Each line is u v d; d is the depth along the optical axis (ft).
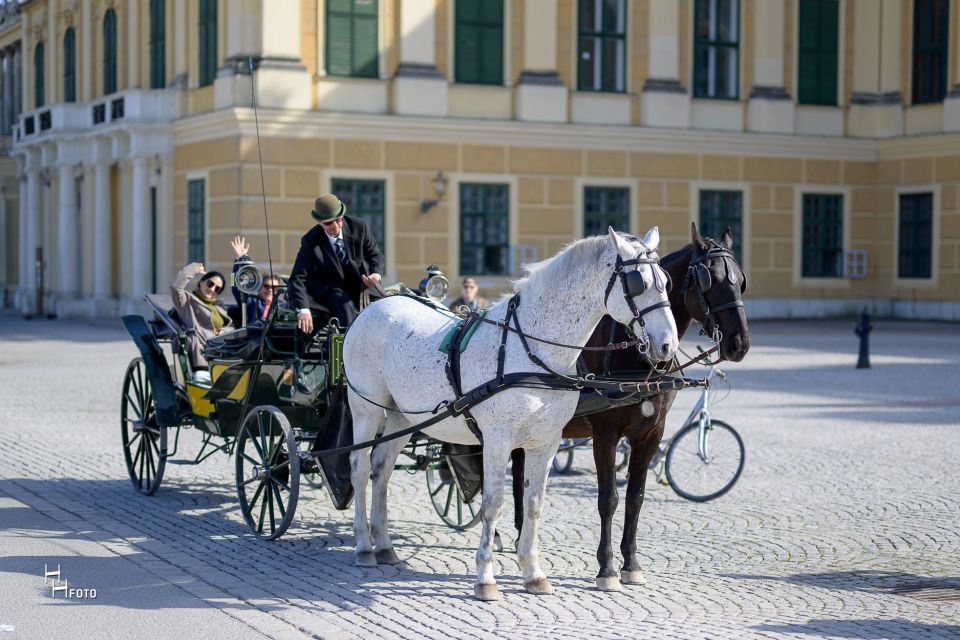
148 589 29.04
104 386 72.74
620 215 123.13
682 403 65.16
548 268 28.55
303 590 29.17
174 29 122.52
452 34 115.55
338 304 36.24
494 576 30.83
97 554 32.50
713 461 42.19
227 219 110.63
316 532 35.83
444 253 115.75
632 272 26.71
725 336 29.73
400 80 112.98
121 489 42.14
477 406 28.73
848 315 136.15
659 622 26.45
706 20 127.03
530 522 29.14
